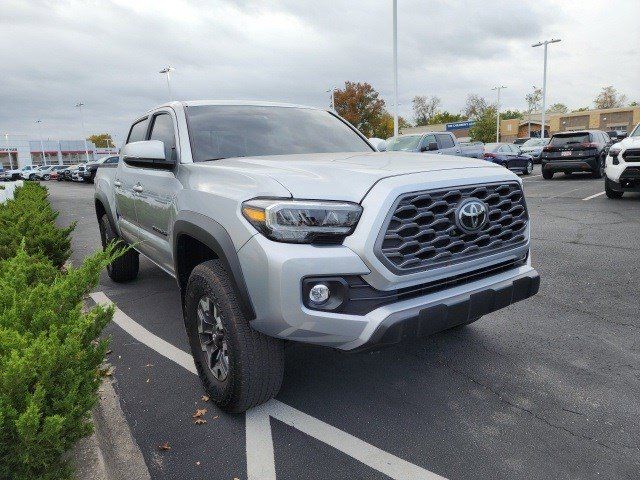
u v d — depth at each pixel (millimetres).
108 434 2693
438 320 2471
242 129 3742
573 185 15047
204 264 2783
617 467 2338
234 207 2529
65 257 5344
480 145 18562
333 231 2301
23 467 1856
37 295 2328
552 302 4570
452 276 2623
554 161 16906
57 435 1833
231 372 2619
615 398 2918
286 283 2264
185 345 3891
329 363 3459
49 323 2219
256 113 3992
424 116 99812
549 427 2662
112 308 2424
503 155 19656
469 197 2609
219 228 2598
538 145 27438
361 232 2309
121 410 2930
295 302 2273
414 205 2428
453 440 2574
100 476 2121
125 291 5391
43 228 5238
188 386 3221
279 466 2414
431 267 2482
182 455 2516
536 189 14453
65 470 2004
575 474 2301
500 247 2799
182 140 3504
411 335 2404
